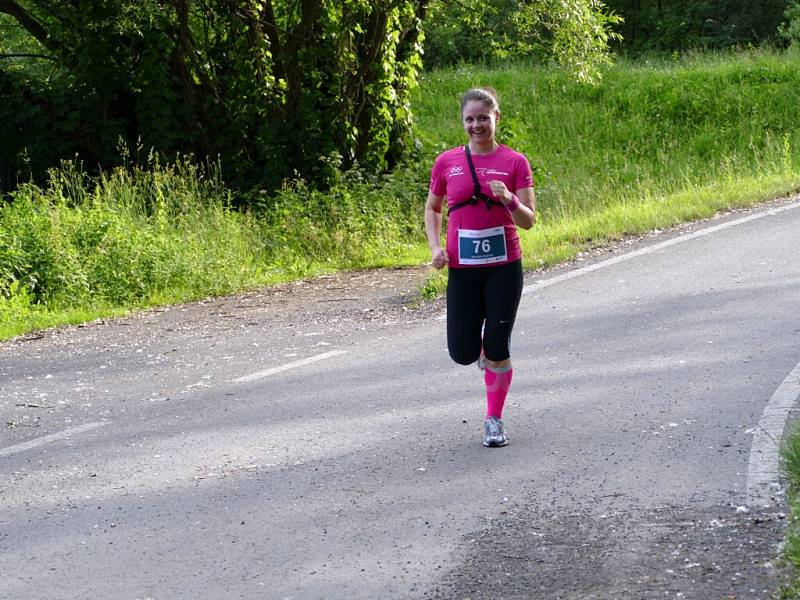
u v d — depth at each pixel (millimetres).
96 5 17734
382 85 18844
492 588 4500
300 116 18703
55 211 14039
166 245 13836
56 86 18406
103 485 6082
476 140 6289
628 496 5398
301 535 5191
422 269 14203
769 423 6297
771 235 12828
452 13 23141
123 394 8172
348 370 8438
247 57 18406
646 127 25625
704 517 5051
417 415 7074
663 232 13828
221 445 6688
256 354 9289
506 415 6938
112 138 18281
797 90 25984
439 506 5457
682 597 4270
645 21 36688
